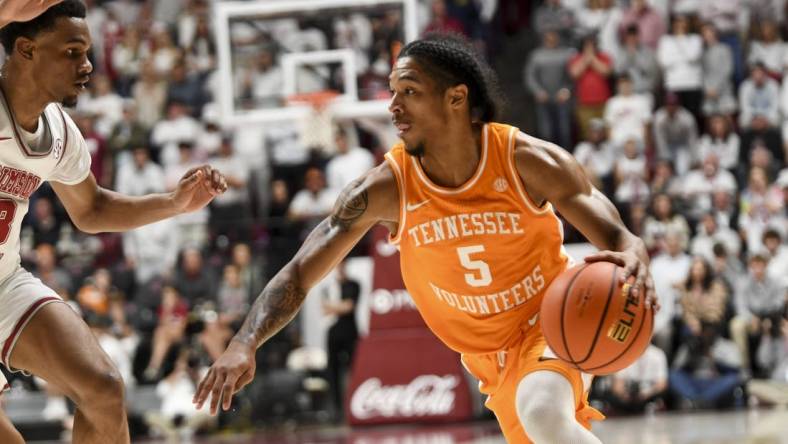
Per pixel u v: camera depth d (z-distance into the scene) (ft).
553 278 11.98
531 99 49.26
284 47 35.58
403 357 31.22
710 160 38.32
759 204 36.14
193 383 33.35
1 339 11.79
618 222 11.42
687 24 44.19
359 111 34.14
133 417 33.32
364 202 11.62
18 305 11.73
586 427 12.17
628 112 40.50
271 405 33.32
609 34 45.06
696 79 43.34
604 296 10.68
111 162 42.04
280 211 38.19
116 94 46.03
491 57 50.06
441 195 11.52
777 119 41.98
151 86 44.29
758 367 32.76
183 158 40.50
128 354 33.99
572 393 11.38
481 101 11.51
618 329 10.63
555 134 43.37
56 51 11.39
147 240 38.01
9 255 12.06
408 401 30.99
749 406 32.01
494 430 27.73
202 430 33.04
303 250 11.76
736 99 43.62
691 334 32.53
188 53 45.78
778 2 45.55
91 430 11.44
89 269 37.04
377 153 38.06
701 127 43.32
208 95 44.29
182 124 42.45
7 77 11.55
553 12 46.68
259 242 36.88
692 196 36.94
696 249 34.91
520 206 11.48
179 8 48.85
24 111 11.67
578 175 11.48
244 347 11.06
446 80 11.28
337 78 34.94
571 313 10.73
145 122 43.96
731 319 32.78
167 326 34.09
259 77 35.40
